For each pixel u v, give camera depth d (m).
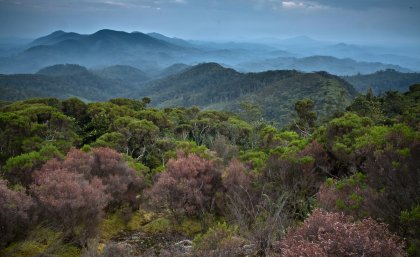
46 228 6.22
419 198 4.21
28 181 8.03
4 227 5.61
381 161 4.97
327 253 3.34
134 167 11.63
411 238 3.89
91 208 6.75
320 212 4.11
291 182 7.92
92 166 9.41
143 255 6.42
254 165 10.34
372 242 3.36
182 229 7.93
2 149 13.16
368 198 4.60
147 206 8.98
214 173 9.09
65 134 17.48
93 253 5.71
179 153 11.48
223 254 5.27
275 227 5.44
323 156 8.68
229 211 7.81
